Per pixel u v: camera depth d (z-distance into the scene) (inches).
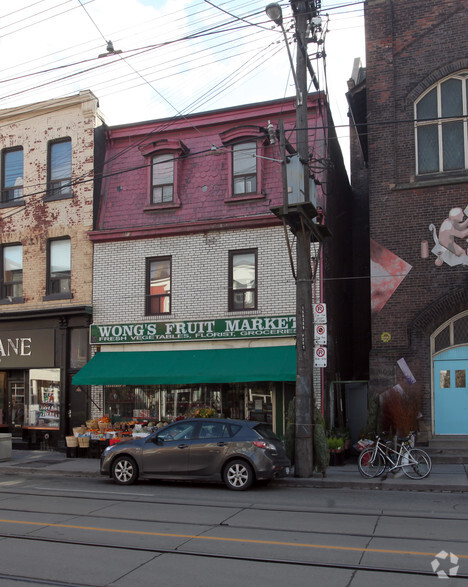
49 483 523.2
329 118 747.4
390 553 273.1
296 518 351.9
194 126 746.2
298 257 548.4
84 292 754.8
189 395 698.2
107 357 711.7
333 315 734.5
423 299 628.7
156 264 735.7
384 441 529.3
